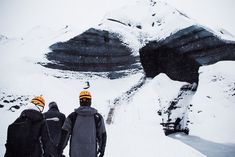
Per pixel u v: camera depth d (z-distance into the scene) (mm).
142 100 19984
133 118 17281
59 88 24578
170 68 12617
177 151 7707
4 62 31328
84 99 3580
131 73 30609
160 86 12852
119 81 29875
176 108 11891
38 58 27438
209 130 15445
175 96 12008
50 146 2996
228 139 12789
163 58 12922
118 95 25781
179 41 12320
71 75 28359
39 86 22812
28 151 2773
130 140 10367
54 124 4859
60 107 20938
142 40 35812
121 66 31312
